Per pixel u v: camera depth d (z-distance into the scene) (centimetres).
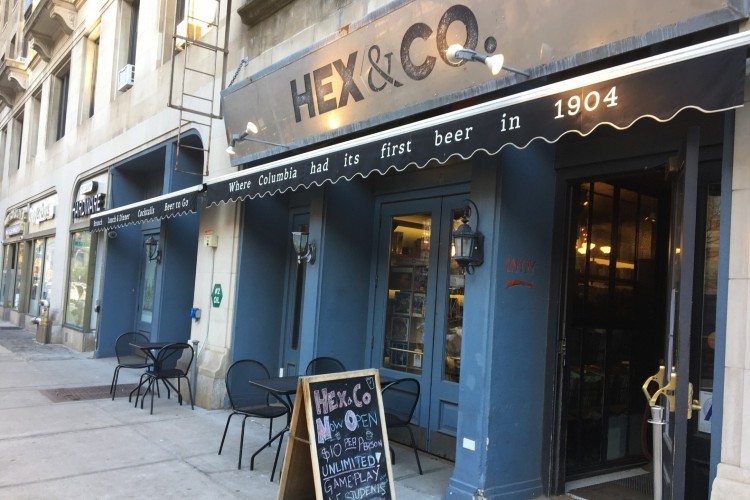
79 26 1473
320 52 594
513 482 447
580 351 524
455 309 572
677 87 285
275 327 784
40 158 1742
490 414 432
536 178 467
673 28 329
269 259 782
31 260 1831
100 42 1334
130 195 1216
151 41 1067
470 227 456
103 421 677
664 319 589
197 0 930
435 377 580
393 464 544
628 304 564
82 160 1370
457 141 384
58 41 1648
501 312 440
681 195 325
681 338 300
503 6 416
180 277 979
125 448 574
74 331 1309
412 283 627
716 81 273
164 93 994
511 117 354
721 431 313
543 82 427
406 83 506
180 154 947
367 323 670
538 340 465
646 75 298
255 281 768
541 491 465
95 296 1260
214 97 830
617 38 355
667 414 318
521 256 454
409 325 623
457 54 381
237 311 754
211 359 768
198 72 829
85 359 1164
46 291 1605
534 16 398
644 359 579
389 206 662
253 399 639
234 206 777
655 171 438
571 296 484
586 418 527
